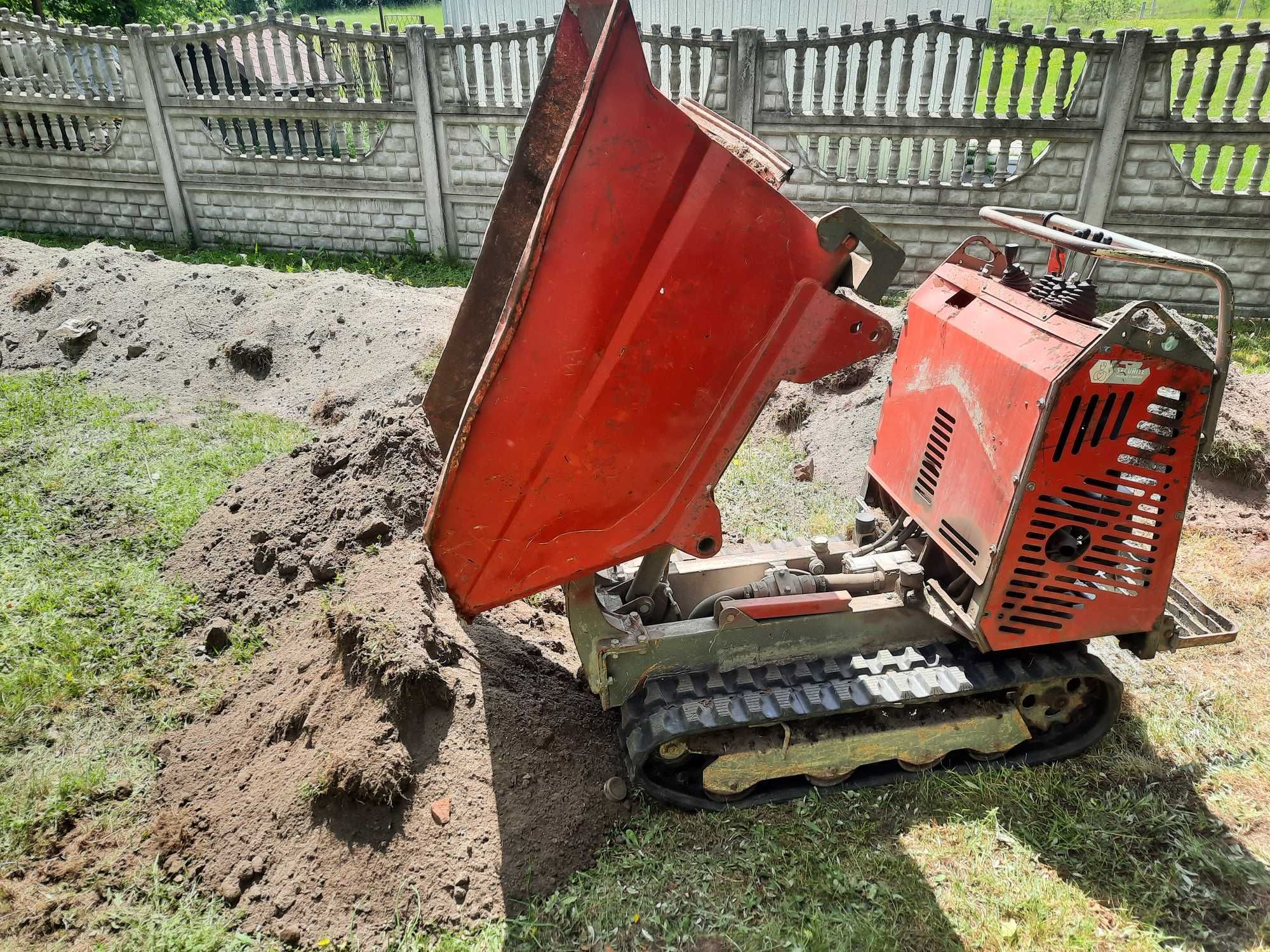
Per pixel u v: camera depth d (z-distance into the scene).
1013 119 10.23
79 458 6.12
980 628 3.39
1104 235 3.52
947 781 3.69
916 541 4.16
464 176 11.93
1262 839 3.47
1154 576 3.41
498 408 2.81
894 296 11.07
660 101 2.56
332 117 11.91
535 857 3.27
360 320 8.05
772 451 6.86
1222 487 6.13
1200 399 3.10
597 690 3.52
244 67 12.22
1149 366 3.02
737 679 3.54
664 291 2.75
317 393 7.35
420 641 3.73
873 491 4.59
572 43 3.04
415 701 3.59
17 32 12.46
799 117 10.63
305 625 4.28
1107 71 9.83
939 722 3.60
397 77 11.51
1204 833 3.50
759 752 3.45
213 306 8.53
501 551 3.04
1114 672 4.35
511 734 3.65
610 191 2.62
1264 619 4.84
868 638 3.71
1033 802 3.59
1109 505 3.24
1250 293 10.47
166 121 12.52
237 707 3.99
